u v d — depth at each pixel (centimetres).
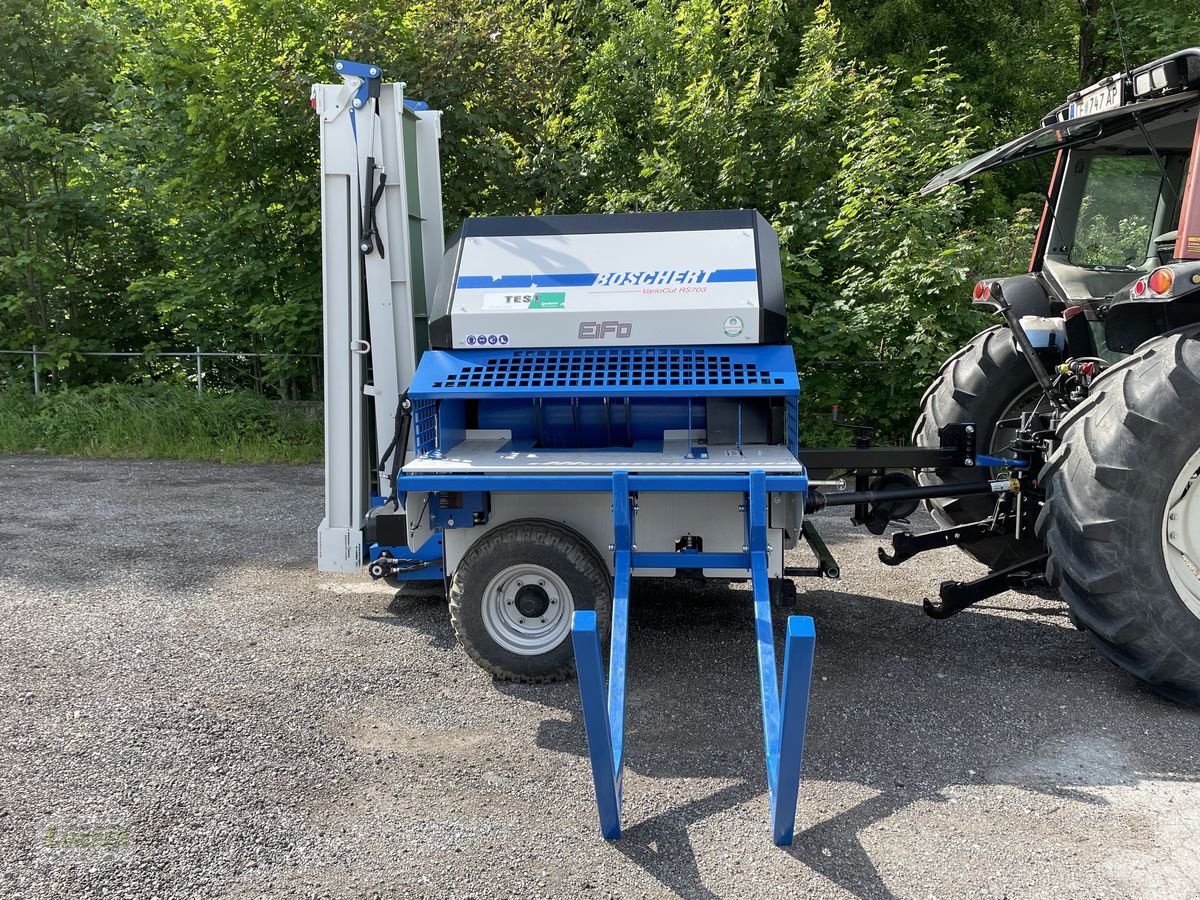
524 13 1136
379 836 294
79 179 1141
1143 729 363
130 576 570
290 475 926
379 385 462
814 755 342
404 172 461
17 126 1062
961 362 555
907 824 296
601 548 412
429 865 279
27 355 1198
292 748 352
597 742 277
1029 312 535
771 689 311
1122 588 368
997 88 1572
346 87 443
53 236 1162
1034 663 429
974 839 288
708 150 1044
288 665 432
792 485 363
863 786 321
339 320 453
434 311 423
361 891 267
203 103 935
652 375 395
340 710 385
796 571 449
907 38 1552
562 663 403
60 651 447
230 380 1191
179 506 775
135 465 985
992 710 379
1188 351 370
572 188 1023
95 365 1206
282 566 593
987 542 532
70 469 959
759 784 324
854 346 904
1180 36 1416
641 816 304
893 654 440
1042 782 323
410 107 495
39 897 265
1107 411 380
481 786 325
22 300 1140
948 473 546
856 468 462
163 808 310
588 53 1309
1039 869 273
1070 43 1669
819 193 987
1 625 482
